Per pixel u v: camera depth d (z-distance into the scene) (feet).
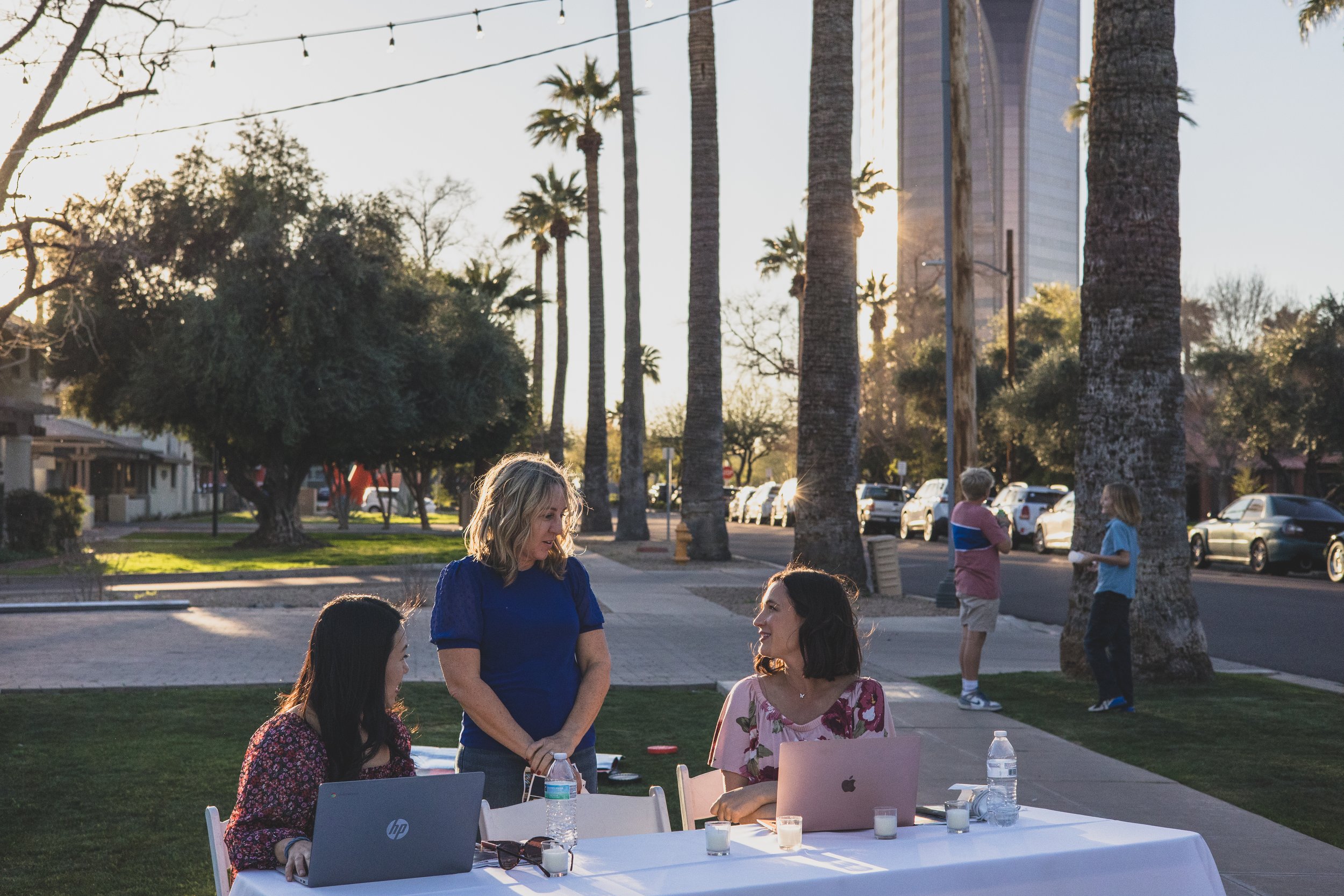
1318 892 16.96
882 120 487.61
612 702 32.68
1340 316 123.03
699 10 61.62
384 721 11.05
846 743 11.09
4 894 16.48
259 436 108.58
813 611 12.33
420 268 139.54
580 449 380.99
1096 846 10.58
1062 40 493.77
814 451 63.31
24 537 98.53
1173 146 36.68
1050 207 483.10
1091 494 37.14
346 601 11.12
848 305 63.21
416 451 141.59
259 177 107.65
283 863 9.98
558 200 178.09
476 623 12.89
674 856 10.21
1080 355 37.70
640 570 84.99
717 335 93.30
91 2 70.44
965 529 31.81
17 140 70.90
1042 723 29.71
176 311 103.19
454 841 9.70
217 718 29.53
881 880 9.57
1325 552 82.58
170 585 71.36
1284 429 128.16
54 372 110.42
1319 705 32.48
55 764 24.41
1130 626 35.45
